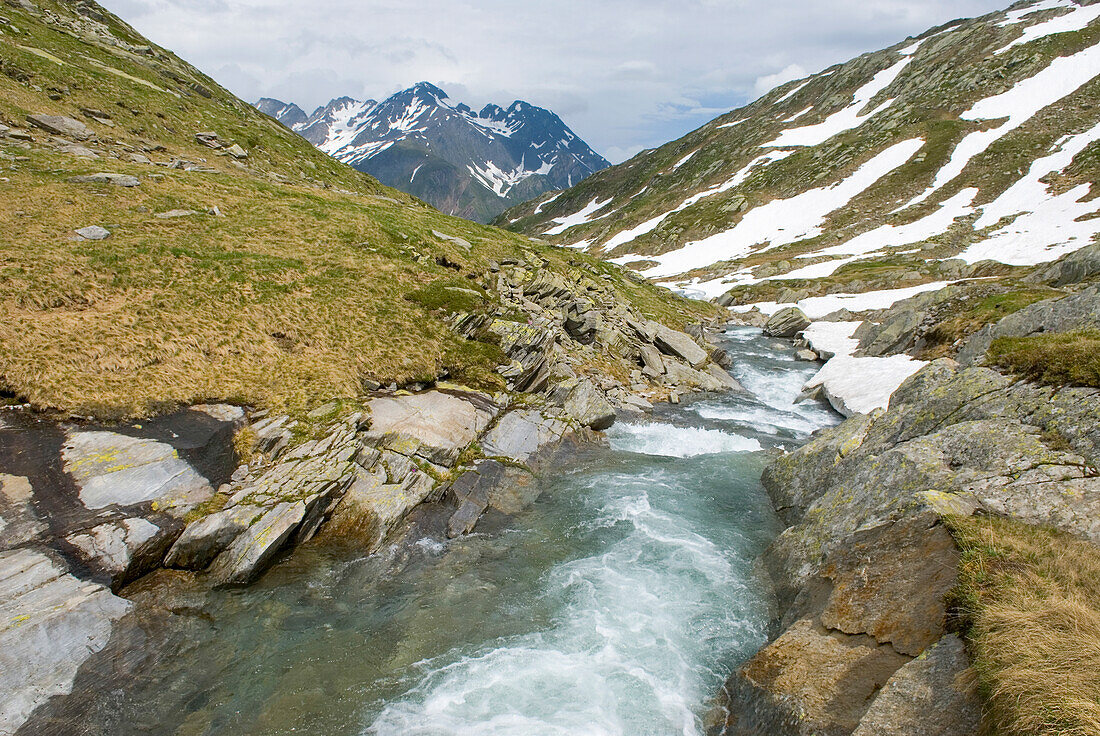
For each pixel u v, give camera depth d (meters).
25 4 63.19
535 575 17.92
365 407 23.83
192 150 54.25
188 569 16.45
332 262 35.81
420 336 30.91
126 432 19.19
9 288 23.61
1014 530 11.90
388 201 63.03
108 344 22.45
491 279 44.03
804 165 144.88
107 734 11.89
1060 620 9.20
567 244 183.38
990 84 131.25
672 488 23.91
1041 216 86.81
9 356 20.20
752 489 23.89
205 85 77.38
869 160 130.25
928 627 10.91
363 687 13.41
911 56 171.12
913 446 16.23
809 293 81.00
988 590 10.41
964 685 9.04
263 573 17.06
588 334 42.28
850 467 19.39
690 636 15.19
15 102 44.50
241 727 12.27
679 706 12.98
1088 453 13.22
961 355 33.16
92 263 27.25
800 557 16.31
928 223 99.81
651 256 136.50
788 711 11.03
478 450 23.89
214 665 13.75
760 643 14.74
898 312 49.34
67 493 16.31
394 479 20.67
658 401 37.25
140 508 16.67
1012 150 108.50
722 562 18.55
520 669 14.09
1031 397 15.62
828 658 11.78
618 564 18.50
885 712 9.41
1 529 14.61
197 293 27.94
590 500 22.75
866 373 38.50
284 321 28.25
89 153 43.12
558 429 27.73
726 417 34.28
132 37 77.06
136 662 13.44
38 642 12.62
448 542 19.30
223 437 20.38
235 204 41.31
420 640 15.00
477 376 29.64
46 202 32.62
